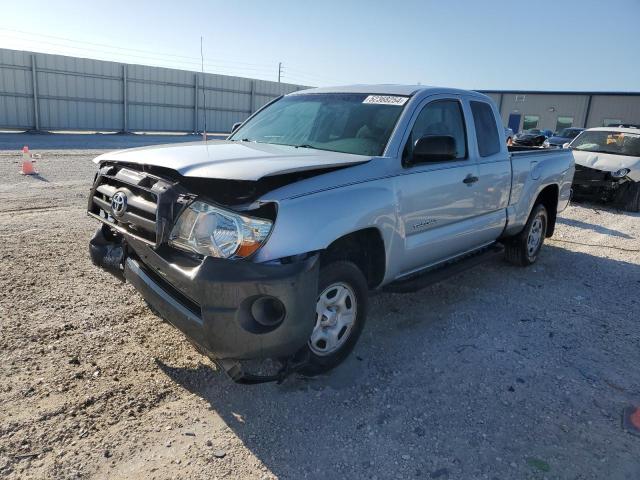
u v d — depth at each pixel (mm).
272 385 3477
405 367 3836
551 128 45656
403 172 3939
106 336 3898
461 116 4852
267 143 4402
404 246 4012
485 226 5203
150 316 4270
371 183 3617
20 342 3699
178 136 32062
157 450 2783
